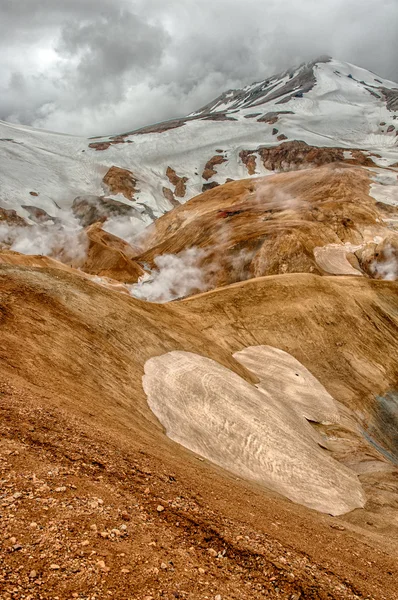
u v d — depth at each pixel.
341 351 48.16
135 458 11.96
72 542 7.37
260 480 19.94
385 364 48.88
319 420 34.78
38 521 7.60
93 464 10.55
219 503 11.70
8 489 8.23
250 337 45.41
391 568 12.25
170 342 29.53
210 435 21.47
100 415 14.95
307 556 10.38
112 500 9.23
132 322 28.08
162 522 9.30
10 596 5.86
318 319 50.12
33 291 23.77
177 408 22.19
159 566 7.61
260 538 10.17
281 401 33.06
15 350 16.59
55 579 6.45
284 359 43.88
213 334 43.00
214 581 7.85
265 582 8.52
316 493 21.23
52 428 11.46
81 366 19.30
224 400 25.05
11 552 6.68
